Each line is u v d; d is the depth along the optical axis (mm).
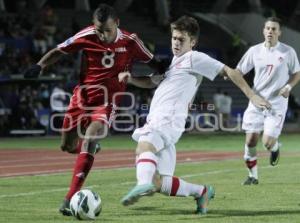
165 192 20547
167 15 109500
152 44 96438
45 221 19531
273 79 30141
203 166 40250
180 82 20703
